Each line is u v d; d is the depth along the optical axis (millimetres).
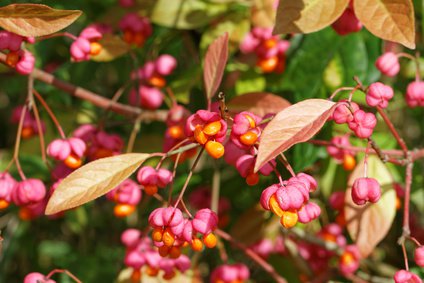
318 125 515
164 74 724
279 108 634
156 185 575
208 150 537
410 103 648
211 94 605
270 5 706
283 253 771
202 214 546
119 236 949
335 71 706
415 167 760
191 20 718
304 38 714
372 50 703
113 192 630
